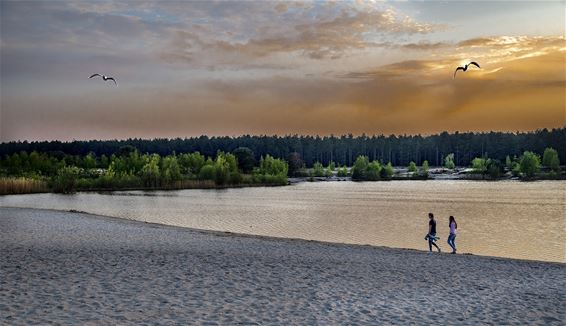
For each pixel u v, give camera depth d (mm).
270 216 57781
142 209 67188
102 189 122625
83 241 24984
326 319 11617
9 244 23062
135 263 18328
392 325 11344
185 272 16828
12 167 150875
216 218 54969
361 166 199000
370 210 67188
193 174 155375
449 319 12102
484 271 19609
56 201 81562
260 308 12352
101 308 11672
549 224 51500
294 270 18141
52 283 14281
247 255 21688
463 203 80500
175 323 10680
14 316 10648
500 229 47281
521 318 12477
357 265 20047
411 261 21906
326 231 43812
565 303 14250
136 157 152000
